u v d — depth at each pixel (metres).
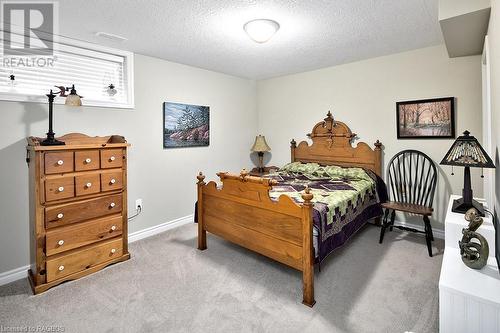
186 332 1.70
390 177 3.46
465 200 1.98
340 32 2.64
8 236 2.38
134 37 2.71
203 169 4.08
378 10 2.18
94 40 2.78
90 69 2.91
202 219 2.89
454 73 3.02
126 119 3.16
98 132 2.93
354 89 3.76
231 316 1.85
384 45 3.05
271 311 1.90
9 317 1.85
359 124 3.75
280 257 2.18
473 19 1.99
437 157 3.17
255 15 2.24
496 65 1.62
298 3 2.05
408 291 2.11
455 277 1.38
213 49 3.10
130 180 3.23
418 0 2.03
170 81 3.58
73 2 2.01
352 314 1.85
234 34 2.64
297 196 2.61
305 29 2.55
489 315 1.21
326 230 2.21
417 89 3.26
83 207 2.36
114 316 1.86
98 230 2.46
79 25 2.41
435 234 3.24
